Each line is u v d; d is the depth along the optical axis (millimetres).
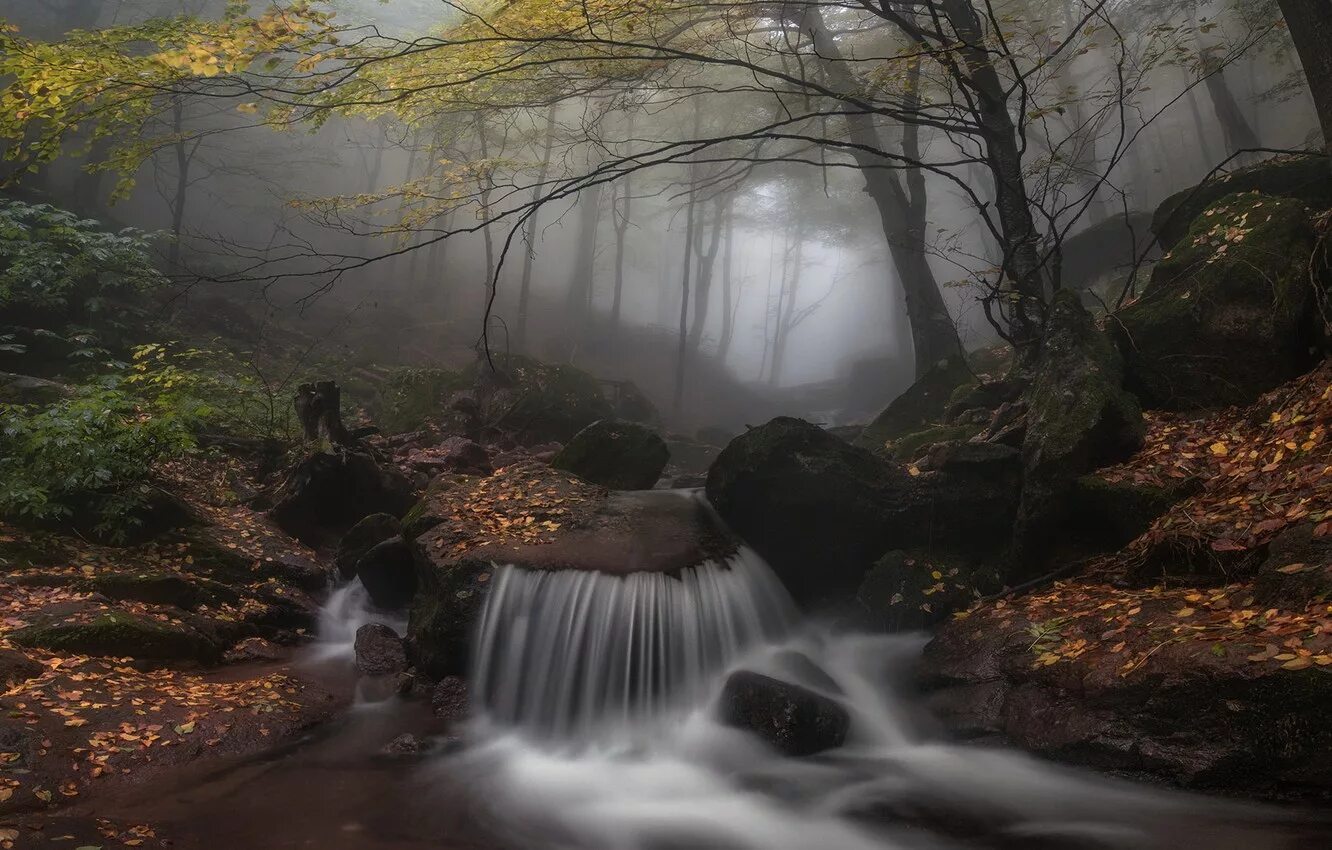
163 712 5195
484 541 6969
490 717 6168
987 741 5109
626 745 5965
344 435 9789
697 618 6836
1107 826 4277
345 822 4375
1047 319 8422
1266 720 4000
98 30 7145
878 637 7094
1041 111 7590
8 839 3645
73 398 8703
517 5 7566
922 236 15477
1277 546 4824
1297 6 7520
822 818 4676
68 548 7156
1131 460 6844
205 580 7344
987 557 7508
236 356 15852
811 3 9203
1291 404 6316
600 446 9430
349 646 7652
